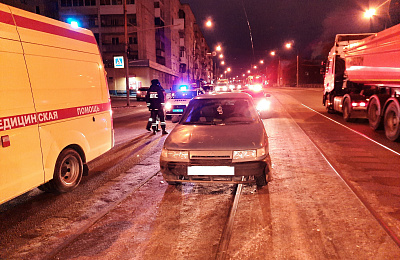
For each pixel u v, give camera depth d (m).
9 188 3.29
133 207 3.85
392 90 8.59
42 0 42.19
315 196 4.03
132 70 44.19
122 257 2.72
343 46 13.47
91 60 4.96
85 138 4.69
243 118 5.10
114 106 23.00
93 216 3.61
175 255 2.73
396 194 4.05
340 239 2.92
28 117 3.56
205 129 4.66
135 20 43.72
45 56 3.89
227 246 2.85
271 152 6.62
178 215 3.57
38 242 3.03
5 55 3.29
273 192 4.22
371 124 9.62
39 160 3.73
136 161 6.25
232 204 3.85
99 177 5.18
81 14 44.12
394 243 2.82
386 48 8.41
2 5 3.38
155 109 9.50
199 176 3.92
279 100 25.20
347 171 5.13
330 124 10.99
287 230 3.13
